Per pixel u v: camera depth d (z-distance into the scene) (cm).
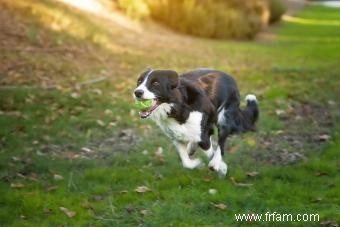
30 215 727
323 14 4412
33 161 903
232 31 2773
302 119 1171
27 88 1237
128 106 1223
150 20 2534
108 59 1652
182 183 821
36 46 1546
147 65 1672
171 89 738
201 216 727
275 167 886
